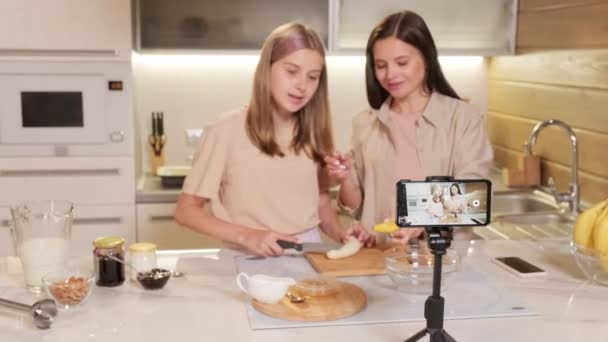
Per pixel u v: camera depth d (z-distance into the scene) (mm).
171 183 3287
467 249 2039
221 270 1809
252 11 3240
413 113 2291
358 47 3344
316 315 1453
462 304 1568
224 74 3605
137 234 3197
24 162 3088
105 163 3129
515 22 3396
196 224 2018
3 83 3023
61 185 3121
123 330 1410
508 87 3541
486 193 1295
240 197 2094
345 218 3180
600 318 1503
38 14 2990
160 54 3314
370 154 2320
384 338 1384
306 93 2008
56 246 1647
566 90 2943
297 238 2113
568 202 2764
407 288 1641
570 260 1933
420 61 2178
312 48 1983
